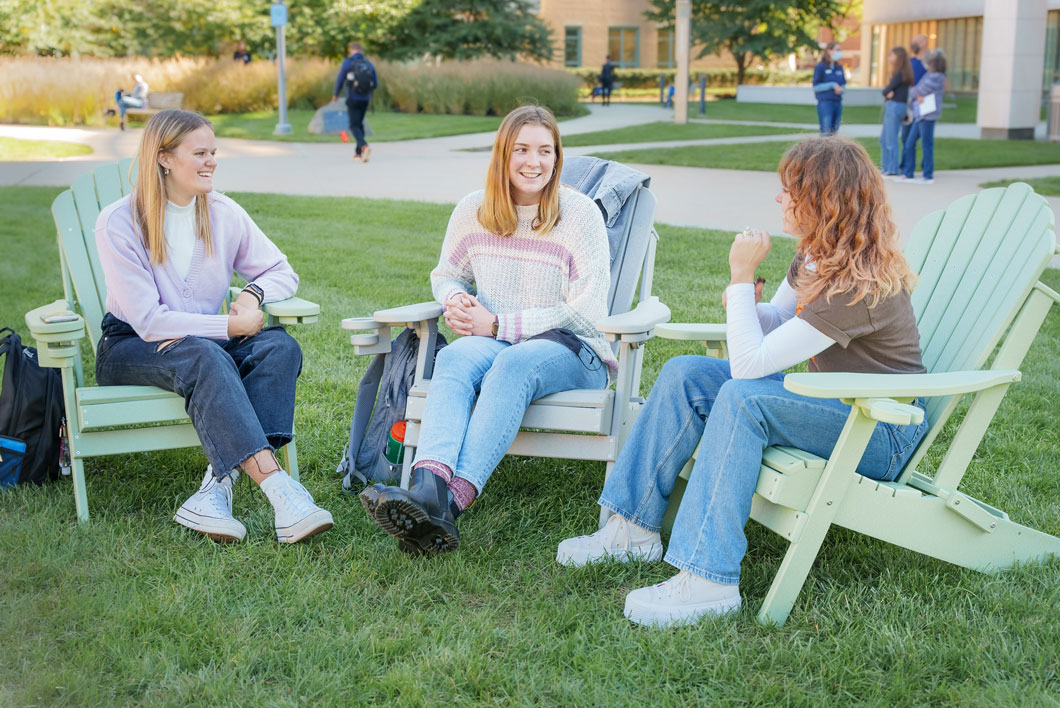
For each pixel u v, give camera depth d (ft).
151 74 70.95
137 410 9.40
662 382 8.76
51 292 19.13
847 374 7.57
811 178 7.89
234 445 9.11
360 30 90.63
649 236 11.58
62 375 9.35
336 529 9.45
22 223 26.91
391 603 8.07
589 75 116.78
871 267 7.80
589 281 9.93
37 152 45.01
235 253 10.65
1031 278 8.16
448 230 10.56
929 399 8.67
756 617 7.88
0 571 8.48
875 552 8.98
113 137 54.39
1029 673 7.06
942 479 8.23
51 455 10.36
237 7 86.38
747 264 8.40
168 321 9.63
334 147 50.85
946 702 6.73
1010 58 52.39
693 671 7.13
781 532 7.95
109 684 6.94
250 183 35.45
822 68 45.24
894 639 7.39
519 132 9.58
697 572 7.84
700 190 33.65
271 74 74.74
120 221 9.80
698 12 107.86
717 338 9.61
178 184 9.93
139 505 10.05
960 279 9.20
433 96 75.82
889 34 101.91
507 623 7.88
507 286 10.28
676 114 68.49
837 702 6.73
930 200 29.48
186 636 7.47
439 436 8.68
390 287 19.48
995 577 8.42
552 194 9.96
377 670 7.14
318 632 7.56
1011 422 12.44
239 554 8.84
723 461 7.89
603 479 10.84
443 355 9.41
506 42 95.09
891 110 36.01
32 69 64.54
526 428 10.10
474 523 9.60
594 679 7.03
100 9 83.71
